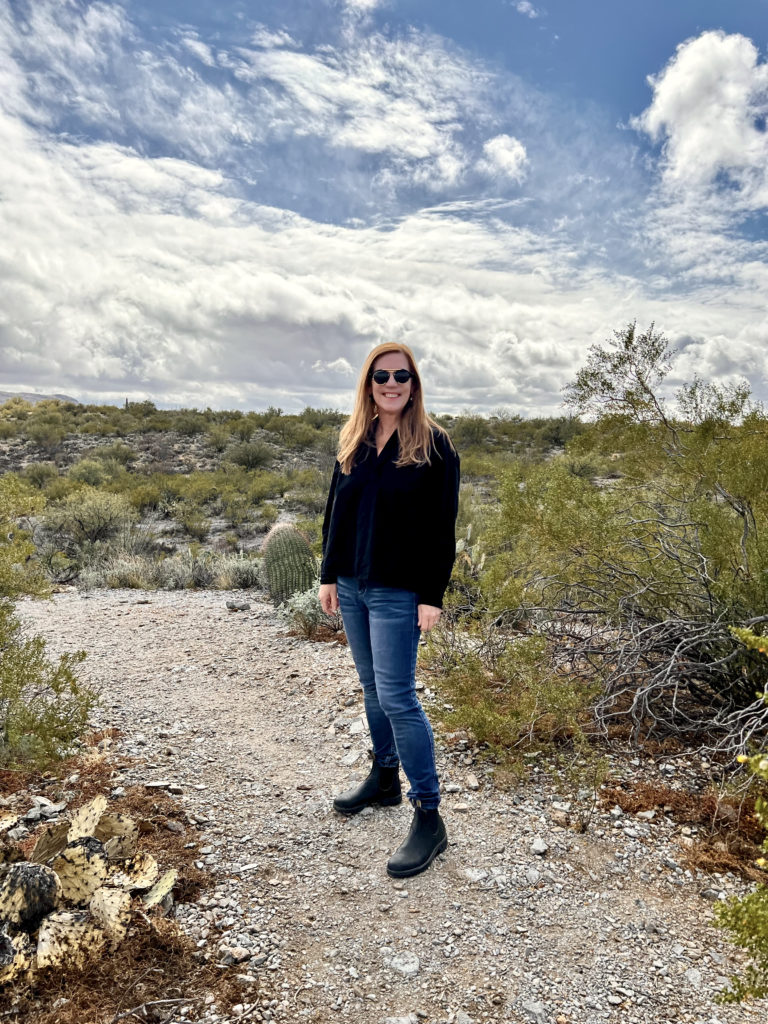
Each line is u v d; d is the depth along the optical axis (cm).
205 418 3803
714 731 389
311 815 326
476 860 289
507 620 492
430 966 232
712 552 399
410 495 279
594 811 324
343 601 307
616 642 424
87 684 516
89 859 246
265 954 235
